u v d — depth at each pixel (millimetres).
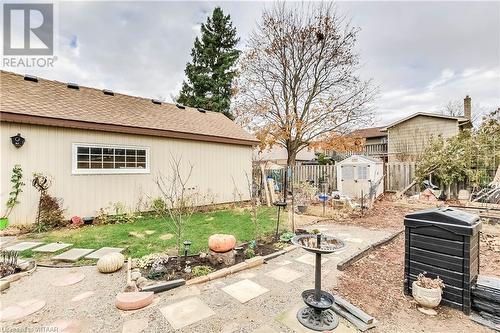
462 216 2914
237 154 10312
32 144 5980
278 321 2604
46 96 6945
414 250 3102
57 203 6203
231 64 21453
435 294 2758
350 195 11617
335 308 2791
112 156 7207
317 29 15312
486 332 2459
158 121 8414
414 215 3109
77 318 2613
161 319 2611
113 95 8961
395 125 19781
